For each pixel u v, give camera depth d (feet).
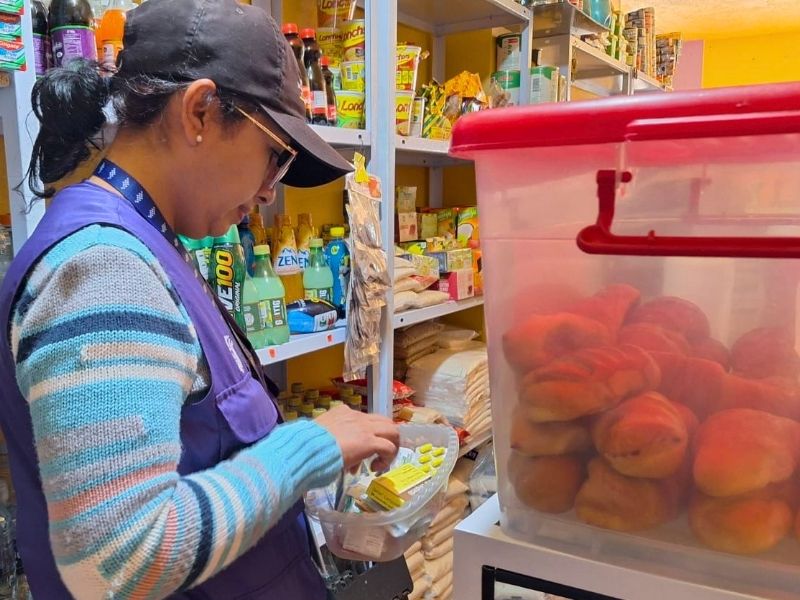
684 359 2.01
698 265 2.01
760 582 2.00
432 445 3.69
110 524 1.87
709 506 1.99
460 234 7.90
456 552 2.43
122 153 2.51
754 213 1.86
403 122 6.07
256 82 2.48
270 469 2.27
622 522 2.11
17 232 3.45
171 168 2.52
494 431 2.36
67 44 3.55
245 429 2.57
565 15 8.60
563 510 2.23
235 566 2.67
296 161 3.19
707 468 1.95
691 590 2.03
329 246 5.83
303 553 3.03
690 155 1.89
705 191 1.90
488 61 8.55
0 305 2.24
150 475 1.95
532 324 2.15
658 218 1.96
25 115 3.34
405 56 6.12
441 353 7.47
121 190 2.44
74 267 2.05
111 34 3.76
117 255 2.10
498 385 2.32
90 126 2.61
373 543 3.12
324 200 7.16
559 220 2.10
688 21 16.39
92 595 1.95
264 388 2.98
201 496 2.06
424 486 3.22
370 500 3.17
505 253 2.21
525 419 2.20
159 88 2.35
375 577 4.69
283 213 6.57
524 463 2.26
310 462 2.45
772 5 14.83
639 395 2.05
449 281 7.18
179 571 1.96
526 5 8.21
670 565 2.11
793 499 1.94
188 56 2.37
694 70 18.92
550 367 2.11
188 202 2.64
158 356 2.05
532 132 1.98
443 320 8.73
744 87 1.77
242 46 2.44
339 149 6.17
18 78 3.30
